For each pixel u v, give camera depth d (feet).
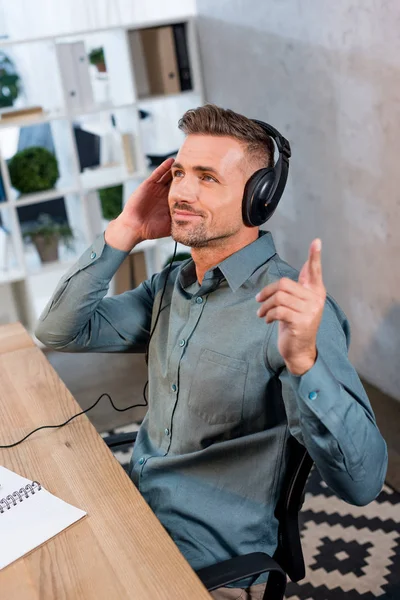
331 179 10.35
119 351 5.82
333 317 4.31
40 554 3.80
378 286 10.02
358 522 7.82
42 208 12.77
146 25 12.31
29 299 12.74
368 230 9.89
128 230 5.36
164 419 5.00
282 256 12.13
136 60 12.83
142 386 11.10
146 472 4.92
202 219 4.59
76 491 4.29
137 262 13.24
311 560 7.33
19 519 4.07
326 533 7.70
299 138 10.85
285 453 4.53
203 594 3.43
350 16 9.13
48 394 5.48
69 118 12.01
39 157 12.41
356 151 9.70
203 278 4.81
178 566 3.62
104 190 12.84
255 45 11.27
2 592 3.57
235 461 4.63
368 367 10.68
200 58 12.98
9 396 5.50
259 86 11.48
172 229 4.73
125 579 3.57
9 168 12.43
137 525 3.95
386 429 9.50
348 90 9.53
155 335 5.30
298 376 3.68
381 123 9.12
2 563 3.74
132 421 10.11
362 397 4.01
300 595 6.91
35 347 6.35
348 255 10.46
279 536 4.68
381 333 10.21
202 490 4.67
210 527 4.59
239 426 4.63
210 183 4.55
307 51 10.11
